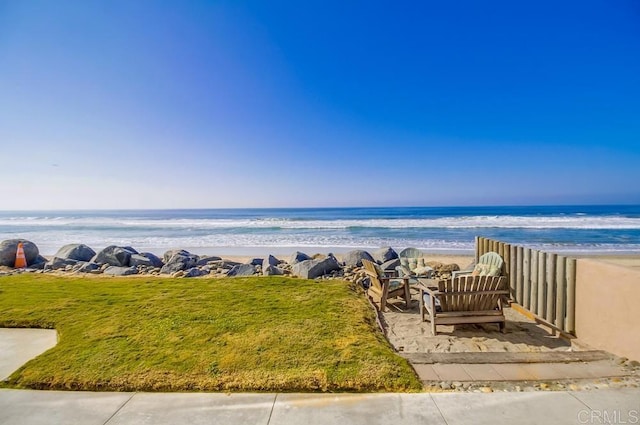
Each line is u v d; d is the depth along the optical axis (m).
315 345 3.80
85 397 2.86
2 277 7.95
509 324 4.82
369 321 4.79
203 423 2.49
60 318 4.77
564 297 4.35
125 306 5.33
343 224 31.20
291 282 7.18
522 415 2.53
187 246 19.31
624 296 3.45
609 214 43.97
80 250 11.21
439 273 8.80
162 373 3.16
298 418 2.53
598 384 2.99
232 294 6.12
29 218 51.09
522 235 22.09
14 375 3.17
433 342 4.27
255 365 3.32
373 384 2.99
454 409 2.62
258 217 51.06
